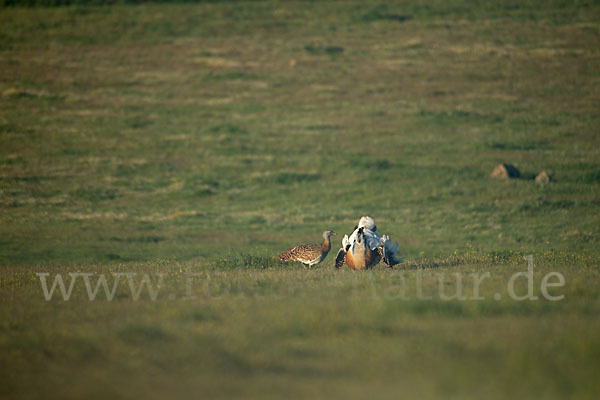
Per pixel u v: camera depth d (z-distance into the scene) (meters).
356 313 28.30
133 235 111.56
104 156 179.12
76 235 110.62
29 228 116.25
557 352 22.48
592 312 29.23
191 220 126.62
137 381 20.73
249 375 21.30
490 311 29.34
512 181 151.12
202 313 28.91
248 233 114.94
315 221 125.88
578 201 135.50
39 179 157.62
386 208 135.75
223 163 174.12
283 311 28.61
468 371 20.56
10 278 45.28
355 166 167.62
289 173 162.88
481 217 126.31
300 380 20.75
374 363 22.05
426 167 165.12
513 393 19.31
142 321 27.62
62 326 27.06
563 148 180.50
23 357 23.11
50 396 19.56
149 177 162.75
